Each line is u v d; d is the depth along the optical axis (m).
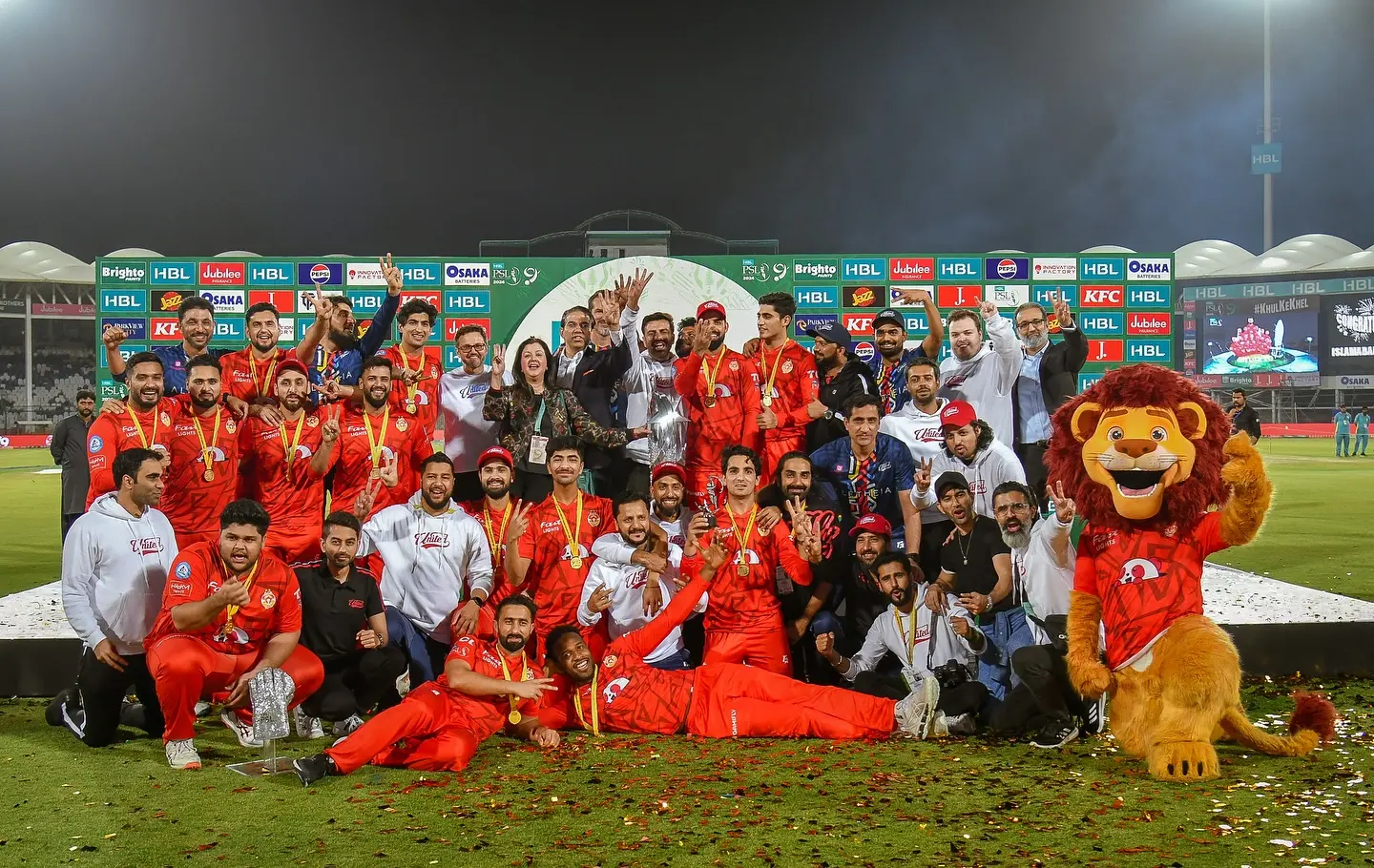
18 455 37.25
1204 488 5.49
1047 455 6.02
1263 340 47.94
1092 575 5.77
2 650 7.05
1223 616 8.14
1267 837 4.29
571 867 4.04
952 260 12.02
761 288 11.98
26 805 4.84
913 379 8.03
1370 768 5.22
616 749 5.78
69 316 50.66
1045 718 5.87
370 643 6.34
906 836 4.34
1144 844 4.22
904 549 7.61
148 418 7.17
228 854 4.21
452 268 11.95
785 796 4.86
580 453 7.09
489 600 6.99
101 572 5.95
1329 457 30.66
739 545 6.68
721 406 8.44
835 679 6.98
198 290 11.91
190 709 5.54
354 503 7.88
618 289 8.62
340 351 8.89
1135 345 12.16
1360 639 7.37
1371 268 45.41
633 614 6.89
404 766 5.45
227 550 5.68
